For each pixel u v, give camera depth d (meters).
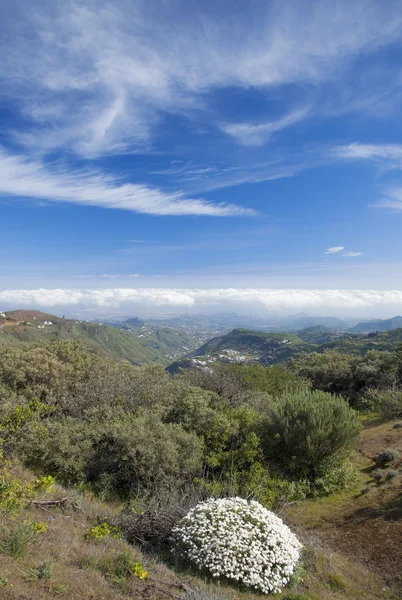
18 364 15.13
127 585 4.75
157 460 10.09
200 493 8.91
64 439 10.49
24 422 10.05
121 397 14.23
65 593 4.01
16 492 6.20
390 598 6.39
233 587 5.82
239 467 11.78
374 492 11.21
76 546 5.57
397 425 18.94
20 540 4.54
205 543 6.32
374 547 8.03
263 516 6.95
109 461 10.41
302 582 6.62
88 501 8.50
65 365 16.66
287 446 12.96
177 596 4.75
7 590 3.63
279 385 25.86
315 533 9.11
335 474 12.40
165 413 13.65
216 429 12.86
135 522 7.33
